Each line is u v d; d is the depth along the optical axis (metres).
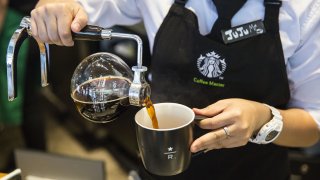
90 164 1.07
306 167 1.65
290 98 1.08
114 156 2.73
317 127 1.04
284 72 1.00
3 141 2.30
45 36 0.88
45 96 2.91
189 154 0.80
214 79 1.02
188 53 1.02
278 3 0.96
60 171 1.09
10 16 1.87
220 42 1.00
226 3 0.99
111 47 2.25
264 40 0.98
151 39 1.11
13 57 0.84
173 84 1.07
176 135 0.75
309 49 0.98
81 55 2.34
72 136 2.93
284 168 1.20
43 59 0.90
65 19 0.85
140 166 1.20
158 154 0.77
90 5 1.13
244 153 1.12
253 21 0.98
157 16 1.07
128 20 1.19
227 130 0.83
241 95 1.03
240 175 1.16
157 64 1.07
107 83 0.79
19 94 2.12
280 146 1.15
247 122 0.84
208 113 0.85
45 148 2.40
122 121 2.53
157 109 0.85
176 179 1.15
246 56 0.99
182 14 1.02
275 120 0.91
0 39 1.88
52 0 1.00
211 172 1.15
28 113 2.25
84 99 0.80
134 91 0.76
